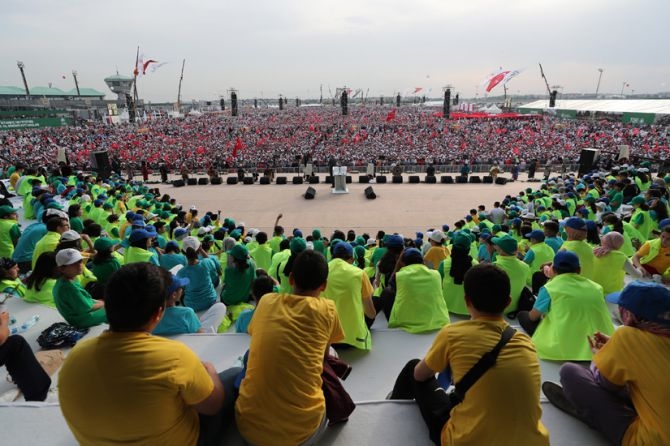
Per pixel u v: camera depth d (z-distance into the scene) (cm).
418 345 454
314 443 283
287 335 253
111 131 6612
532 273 681
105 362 198
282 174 3356
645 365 242
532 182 2795
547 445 230
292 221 1939
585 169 2541
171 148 5066
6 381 399
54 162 3556
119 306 203
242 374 293
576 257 415
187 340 445
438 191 2538
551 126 6562
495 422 222
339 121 9225
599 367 269
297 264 289
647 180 1563
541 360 398
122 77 13350
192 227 1303
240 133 6650
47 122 7500
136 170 3384
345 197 2405
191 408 233
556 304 401
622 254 585
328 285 438
